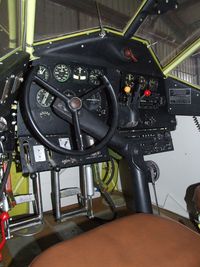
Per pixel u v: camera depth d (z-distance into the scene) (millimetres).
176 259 841
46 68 1395
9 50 1183
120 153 1665
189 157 1964
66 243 923
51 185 2205
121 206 2334
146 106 1862
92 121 1432
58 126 1503
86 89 1559
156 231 994
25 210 2090
